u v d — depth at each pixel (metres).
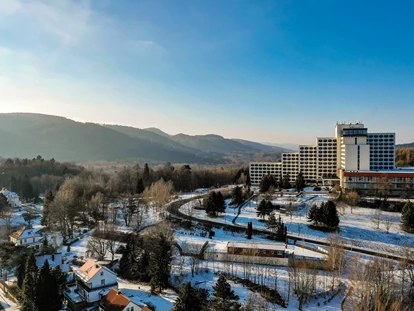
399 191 184.00
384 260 104.06
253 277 105.38
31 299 87.38
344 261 108.62
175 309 77.00
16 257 117.88
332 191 196.62
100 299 91.62
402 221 142.88
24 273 97.56
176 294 97.31
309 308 89.62
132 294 97.19
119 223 161.00
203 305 84.12
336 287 99.56
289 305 90.94
